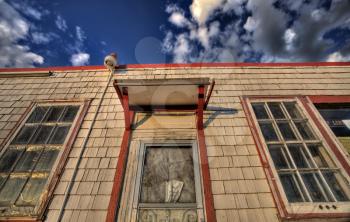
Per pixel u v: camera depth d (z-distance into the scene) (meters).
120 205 2.76
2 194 2.91
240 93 4.36
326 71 4.77
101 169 3.14
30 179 3.07
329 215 2.53
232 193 2.83
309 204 2.65
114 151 3.38
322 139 3.41
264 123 3.79
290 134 3.61
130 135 3.60
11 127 3.85
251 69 4.87
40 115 4.09
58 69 5.07
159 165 3.26
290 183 2.95
